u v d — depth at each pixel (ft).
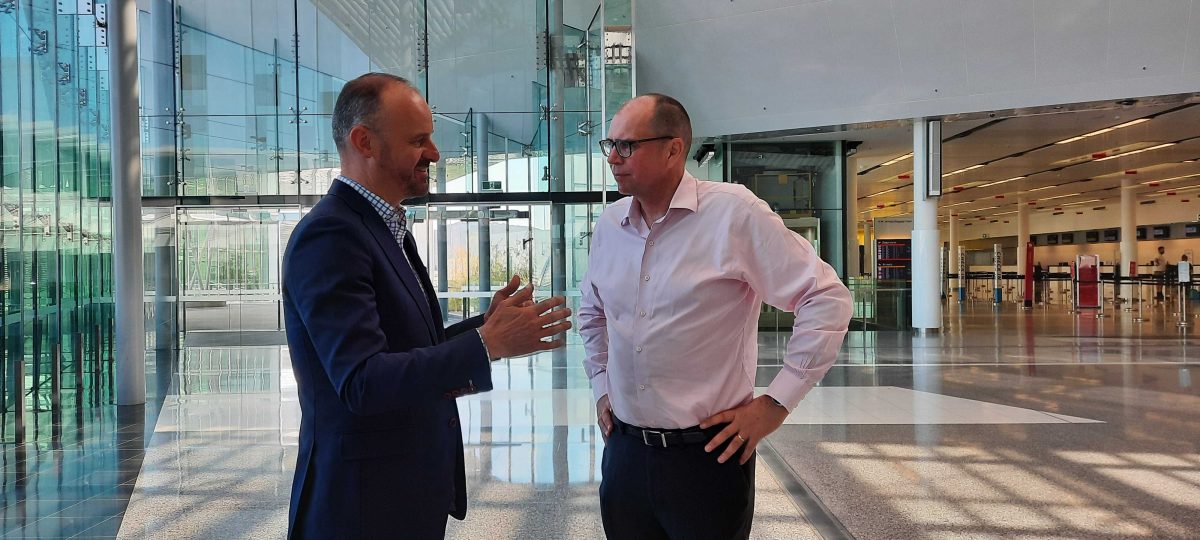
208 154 47.85
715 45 45.75
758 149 53.98
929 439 17.63
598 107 46.26
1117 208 107.45
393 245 5.35
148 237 46.26
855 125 46.01
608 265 6.79
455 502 5.88
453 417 5.75
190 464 16.46
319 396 5.08
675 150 6.37
